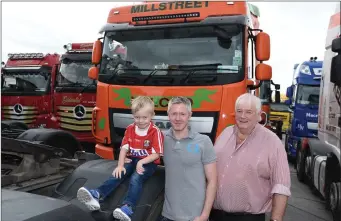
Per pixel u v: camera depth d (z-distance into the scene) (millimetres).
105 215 2555
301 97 9219
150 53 4859
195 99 4453
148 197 2758
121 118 4773
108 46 5121
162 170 3109
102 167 3162
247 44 4684
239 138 2643
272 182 2469
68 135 4582
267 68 4711
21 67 9219
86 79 8047
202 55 4656
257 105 2518
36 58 9359
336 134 4352
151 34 4941
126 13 5188
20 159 3607
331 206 4812
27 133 4375
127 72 4879
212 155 2416
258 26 7250
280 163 2432
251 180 2498
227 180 2561
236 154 2564
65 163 3854
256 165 2479
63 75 8211
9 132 4758
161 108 4570
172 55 4781
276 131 13094
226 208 2572
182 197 2408
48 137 4277
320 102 5371
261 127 2613
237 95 4414
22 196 2047
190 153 2381
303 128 9117
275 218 2346
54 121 8242
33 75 9133
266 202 2547
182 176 2410
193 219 2367
